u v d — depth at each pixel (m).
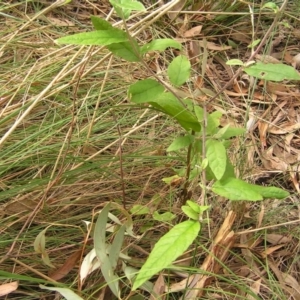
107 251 0.54
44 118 0.73
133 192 0.68
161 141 0.76
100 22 0.41
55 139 0.72
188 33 0.96
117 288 0.52
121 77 0.84
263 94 0.88
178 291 0.56
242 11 0.99
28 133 0.71
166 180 0.57
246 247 0.63
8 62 0.84
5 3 0.90
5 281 0.56
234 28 1.00
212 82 0.89
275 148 0.80
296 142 0.82
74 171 0.63
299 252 0.65
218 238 0.58
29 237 0.59
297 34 1.00
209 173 0.53
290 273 0.63
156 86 0.47
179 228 0.39
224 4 0.99
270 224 0.67
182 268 0.52
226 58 0.94
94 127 0.74
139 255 0.60
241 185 0.44
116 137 0.73
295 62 0.95
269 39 0.97
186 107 0.49
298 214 0.69
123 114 0.78
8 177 0.66
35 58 0.85
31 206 0.63
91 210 0.65
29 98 0.76
